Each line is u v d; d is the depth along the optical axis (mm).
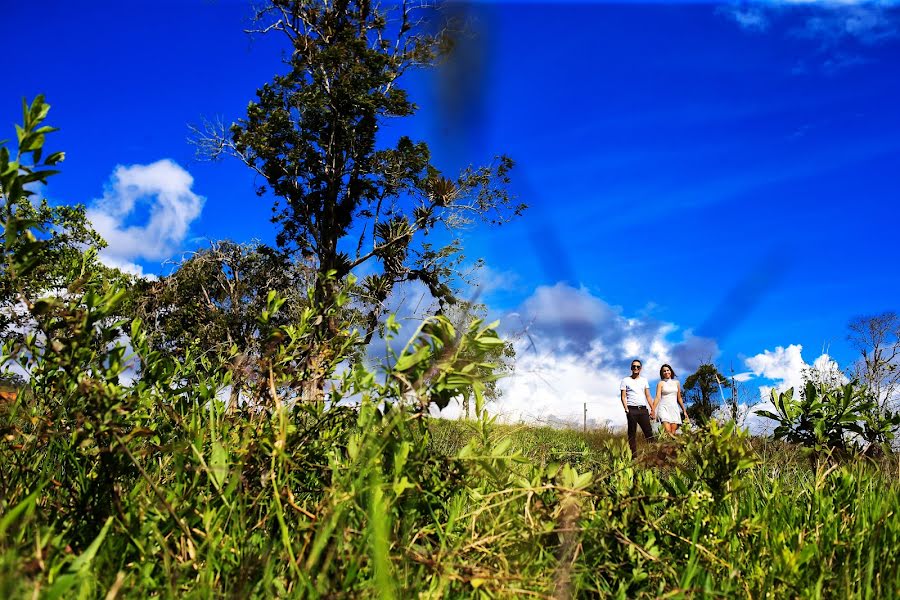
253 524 1765
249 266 18969
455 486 1770
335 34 23062
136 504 1655
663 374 7953
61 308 1687
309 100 22016
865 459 3012
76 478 1863
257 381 2113
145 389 2008
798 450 3061
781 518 2141
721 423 2439
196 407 2115
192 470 1844
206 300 16172
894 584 1682
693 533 1799
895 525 2006
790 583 1638
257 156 22641
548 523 1632
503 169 20578
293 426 1836
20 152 1600
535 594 1438
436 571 1471
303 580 1334
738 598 1675
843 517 2266
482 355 1643
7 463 1806
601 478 1890
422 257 19734
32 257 1695
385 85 22906
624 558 1830
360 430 1777
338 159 22844
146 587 1393
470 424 1846
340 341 1979
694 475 2029
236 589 1344
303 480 1977
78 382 1680
